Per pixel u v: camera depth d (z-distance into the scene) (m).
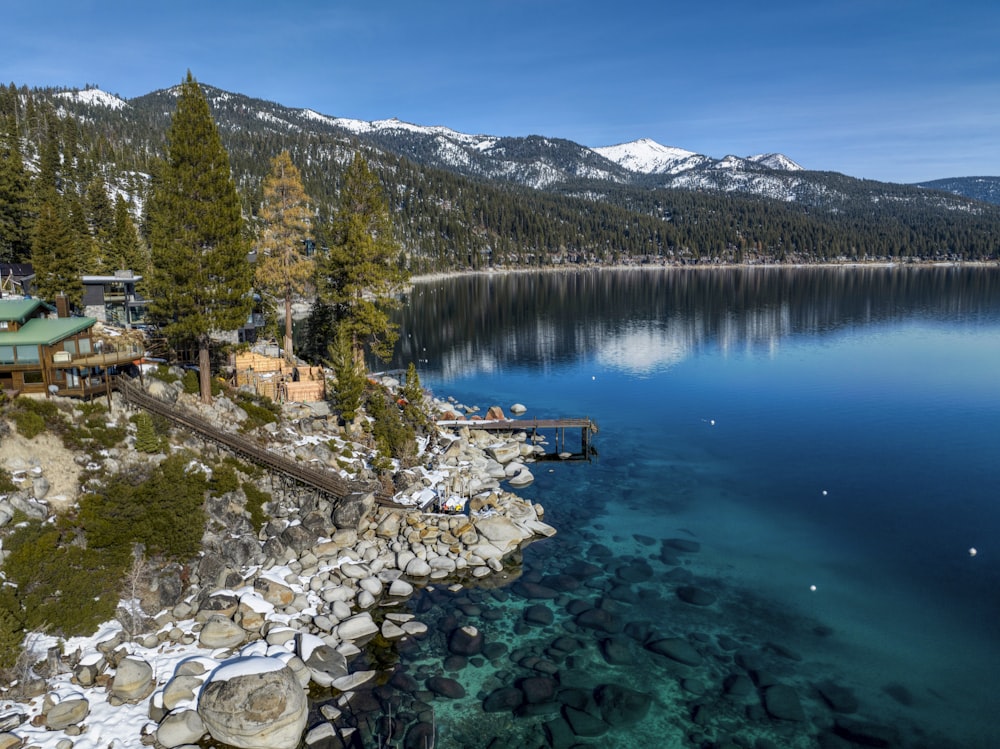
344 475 43.53
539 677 27.56
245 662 25.61
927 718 25.47
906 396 76.12
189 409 41.84
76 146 184.62
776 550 39.69
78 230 95.00
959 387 79.44
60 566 28.44
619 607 33.19
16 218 80.44
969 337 114.25
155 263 42.22
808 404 74.00
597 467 55.03
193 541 32.56
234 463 39.03
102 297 70.00
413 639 30.05
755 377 87.94
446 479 47.53
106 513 31.53
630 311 160.25
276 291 63.09
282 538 36.19
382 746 23.39
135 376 42.75
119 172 197.38
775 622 31.97
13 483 30.50
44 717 23.20
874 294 190.12
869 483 50.56
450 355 108.50
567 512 45.53
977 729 24.86
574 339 121.88
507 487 50.12
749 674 28.02
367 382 62.22
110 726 23.20
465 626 31.17
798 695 26.73
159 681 25.50
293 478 39.94
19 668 24.55
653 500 47.66
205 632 27.97
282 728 22.75
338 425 50.88
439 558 37.12
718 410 72.62
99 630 27.33
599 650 29.56
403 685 26.86
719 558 38.69
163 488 33.88
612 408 74.31
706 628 31.41
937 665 28.73
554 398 79.56
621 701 26.20
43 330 38.12
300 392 52.62
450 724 24.70
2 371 36.56
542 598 34.00
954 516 44.25
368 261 58.72
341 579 34.22
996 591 34.84
